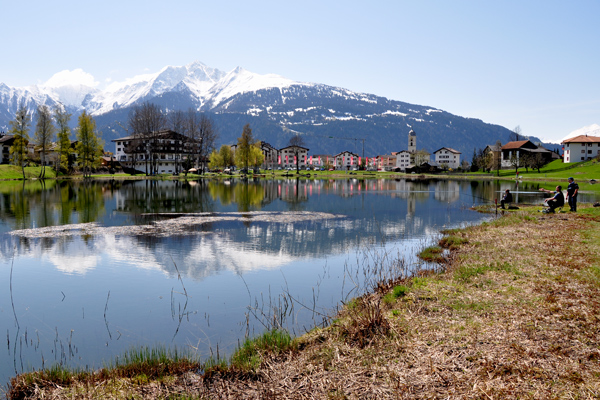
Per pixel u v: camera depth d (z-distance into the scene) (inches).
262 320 406.0
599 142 5723.4
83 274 582.2
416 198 1899.6
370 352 283.3
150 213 1272.1
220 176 4621.1
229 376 274.4
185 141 5802.2
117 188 2517.2
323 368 269.6
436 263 616.7
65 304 463.5
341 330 330.3
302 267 620.1
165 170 5767.7
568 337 281.1
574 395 211.0
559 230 771.4
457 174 5506.9
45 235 874.8
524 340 280.8
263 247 763.4
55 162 4303.6
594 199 1643.7
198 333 378.3
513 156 5654.5
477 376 237.8
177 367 293.9
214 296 486.3
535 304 353.7
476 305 362.6
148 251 725.3
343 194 2160.4
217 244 789.9
